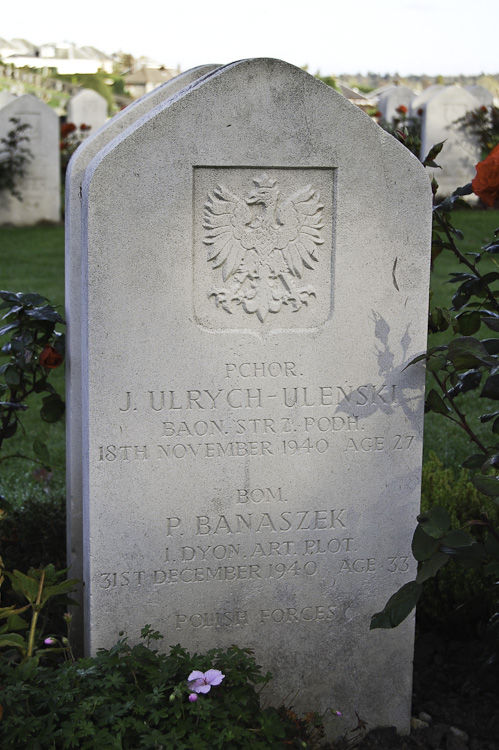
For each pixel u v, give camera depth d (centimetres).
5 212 624
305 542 186
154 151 174
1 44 2461
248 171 178
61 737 166
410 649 189
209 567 184
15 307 201
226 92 175
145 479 180
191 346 179
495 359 175
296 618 187
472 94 731
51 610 198
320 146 178
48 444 266
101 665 173
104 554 181
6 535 220
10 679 168
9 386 208
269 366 181
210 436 181
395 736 189
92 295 175
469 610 203
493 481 171
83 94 749
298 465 184
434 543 175
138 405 179
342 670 189
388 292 182
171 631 184
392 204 181
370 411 185
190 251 177
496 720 188
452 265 473
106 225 174
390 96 800
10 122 615
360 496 186
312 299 182
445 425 274
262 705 188
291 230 180
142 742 164
